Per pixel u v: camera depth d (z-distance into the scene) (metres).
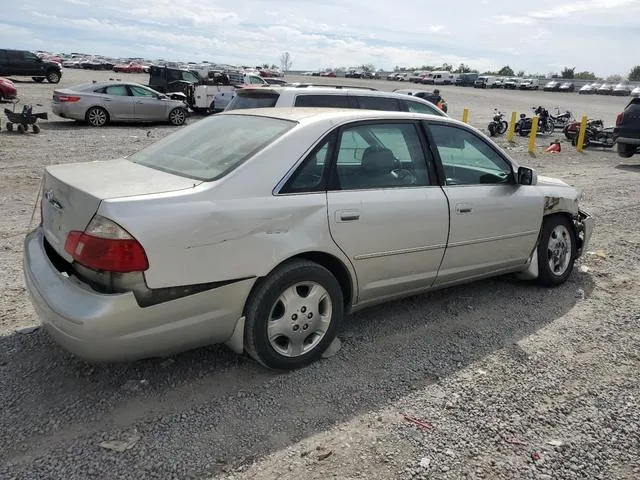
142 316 2.95
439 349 3.99
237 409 3.17
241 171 3.31
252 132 3.76
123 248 2.86
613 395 3.47
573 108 40.81
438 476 2.70
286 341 3.56
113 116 18.84
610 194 10.62
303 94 8.25
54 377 3.41
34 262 3.39
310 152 3.57
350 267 3.73
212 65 67.75
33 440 2.83
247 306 3.36
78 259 2.97
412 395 3.38
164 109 20.08
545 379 3.63
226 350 3.82
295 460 2.78
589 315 4.71
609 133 19.84
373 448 2.89
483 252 4.57
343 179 3.71
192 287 3.08
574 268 5.95
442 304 4.82
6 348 3.73
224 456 2.78
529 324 4.48
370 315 4.54
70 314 2.88
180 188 3.16
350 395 3.36
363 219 3.71
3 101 22.70
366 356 3.85
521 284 5.39
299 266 3.46
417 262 4.11
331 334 3.73
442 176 4.28
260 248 3.28
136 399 3.22
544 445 2.97
